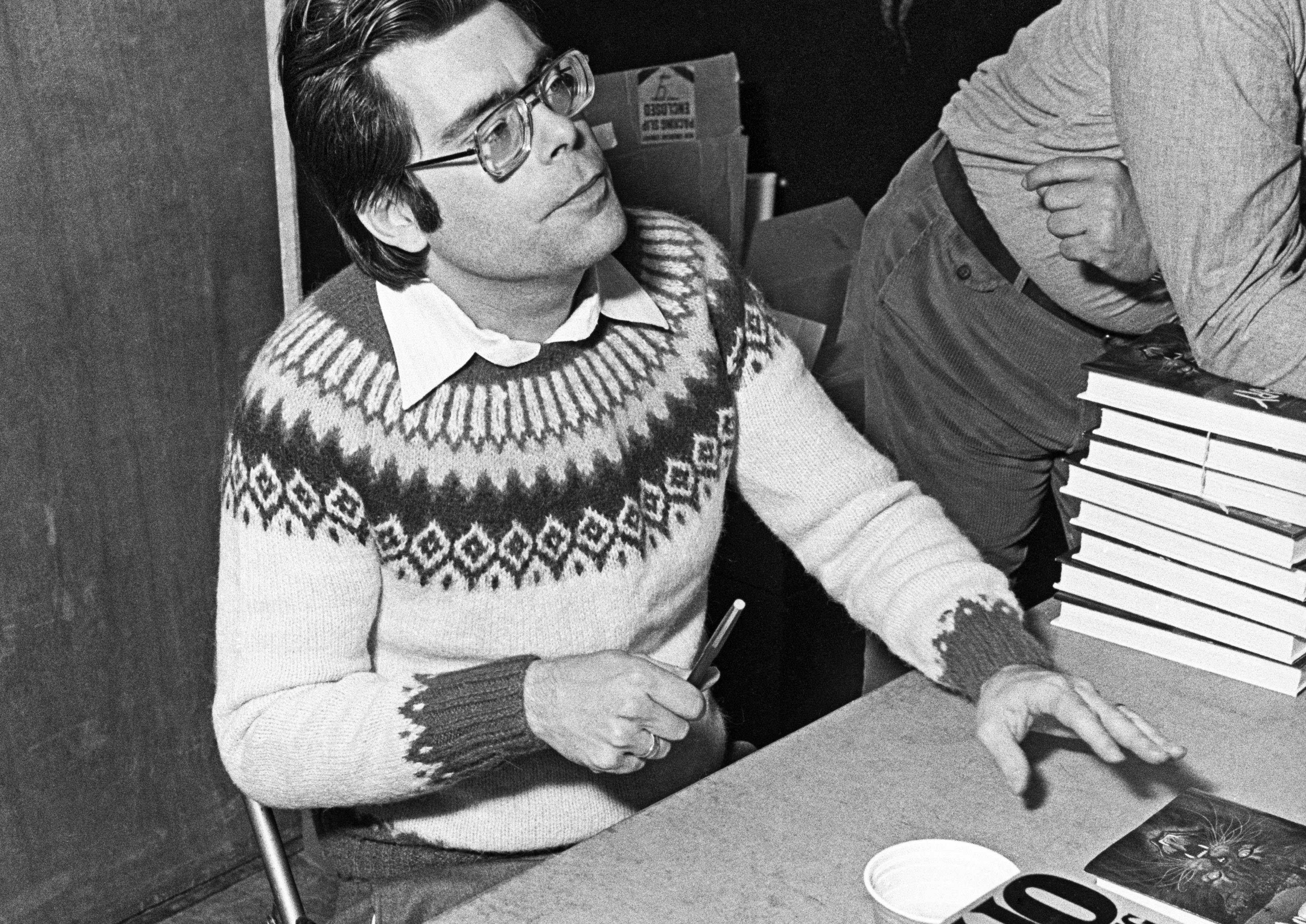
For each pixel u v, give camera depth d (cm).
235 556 121
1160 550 131
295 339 121
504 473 121
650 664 108
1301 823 106
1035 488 190
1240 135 127
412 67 108
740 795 111
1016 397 178
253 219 222
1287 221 131
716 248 140
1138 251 145
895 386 191
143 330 214
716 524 137
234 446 121
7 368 201
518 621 125
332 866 139
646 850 105
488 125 108
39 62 193
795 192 211
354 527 120
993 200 168
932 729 120
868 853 104
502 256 113
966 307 177
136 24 201
